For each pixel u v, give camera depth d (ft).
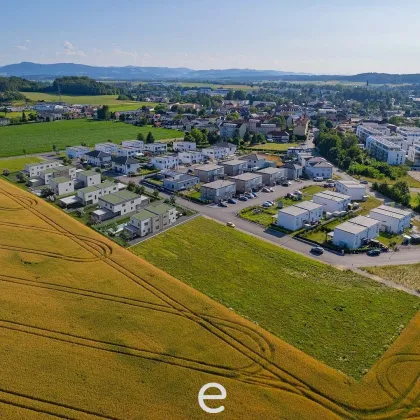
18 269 215.72
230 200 358.64
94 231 276.82
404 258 252.62
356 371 151.23
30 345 156.35
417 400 137.28
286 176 447.42
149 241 266.57
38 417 125.80
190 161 513.45
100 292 196.03
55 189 363.97
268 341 164.76
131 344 159.43
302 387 141.49
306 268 234.17
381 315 188.44
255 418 128.36
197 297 194.80
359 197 376.48
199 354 155.53
